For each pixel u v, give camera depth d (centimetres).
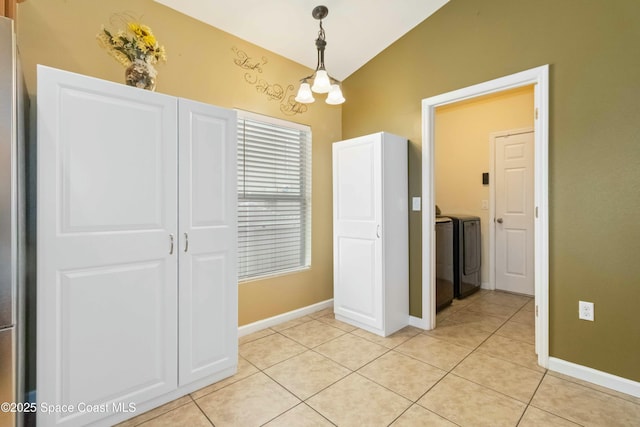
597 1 188
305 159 319
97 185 149
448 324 289
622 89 180
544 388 185
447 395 179
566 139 199
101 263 150
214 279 190
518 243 384
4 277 112
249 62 268
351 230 285
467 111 420
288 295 301
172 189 172
